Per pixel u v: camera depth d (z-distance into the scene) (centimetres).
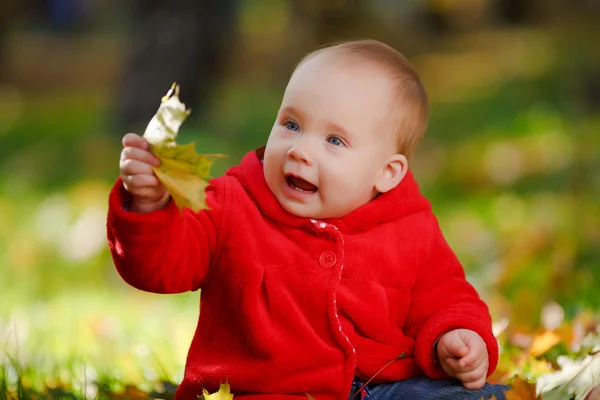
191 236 376
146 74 1645
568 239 952
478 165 1509
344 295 388
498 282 808
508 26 3148
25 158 1606
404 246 409
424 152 1686
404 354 400
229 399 361
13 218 1195
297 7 2834
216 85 1739
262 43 2806
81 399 475
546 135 1642
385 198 408
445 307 405
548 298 735
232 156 1495
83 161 1527
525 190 1334
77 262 1032
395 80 405
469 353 382
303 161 386
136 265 359
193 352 396
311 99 393
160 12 1647
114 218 350
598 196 1216
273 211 392
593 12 2803
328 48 414
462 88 2309
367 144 396
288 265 387
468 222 1189
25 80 2748
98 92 2538
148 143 343
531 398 404
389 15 2981
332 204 393
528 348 533
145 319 758
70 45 3362
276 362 378
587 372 425
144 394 483
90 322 689
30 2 3481
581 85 1892
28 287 940
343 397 382
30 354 589
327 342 385
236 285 383
